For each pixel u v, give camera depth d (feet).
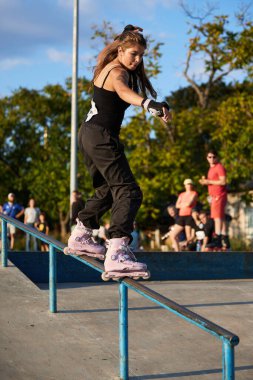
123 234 13.91
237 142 79.71
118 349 17.98
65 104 117.60
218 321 21.62
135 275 13.99
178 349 18.45
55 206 112.68
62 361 16.76
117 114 13.87
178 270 31.50
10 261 26.08
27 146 120.06
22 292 22.53
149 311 22.12
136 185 14.03
